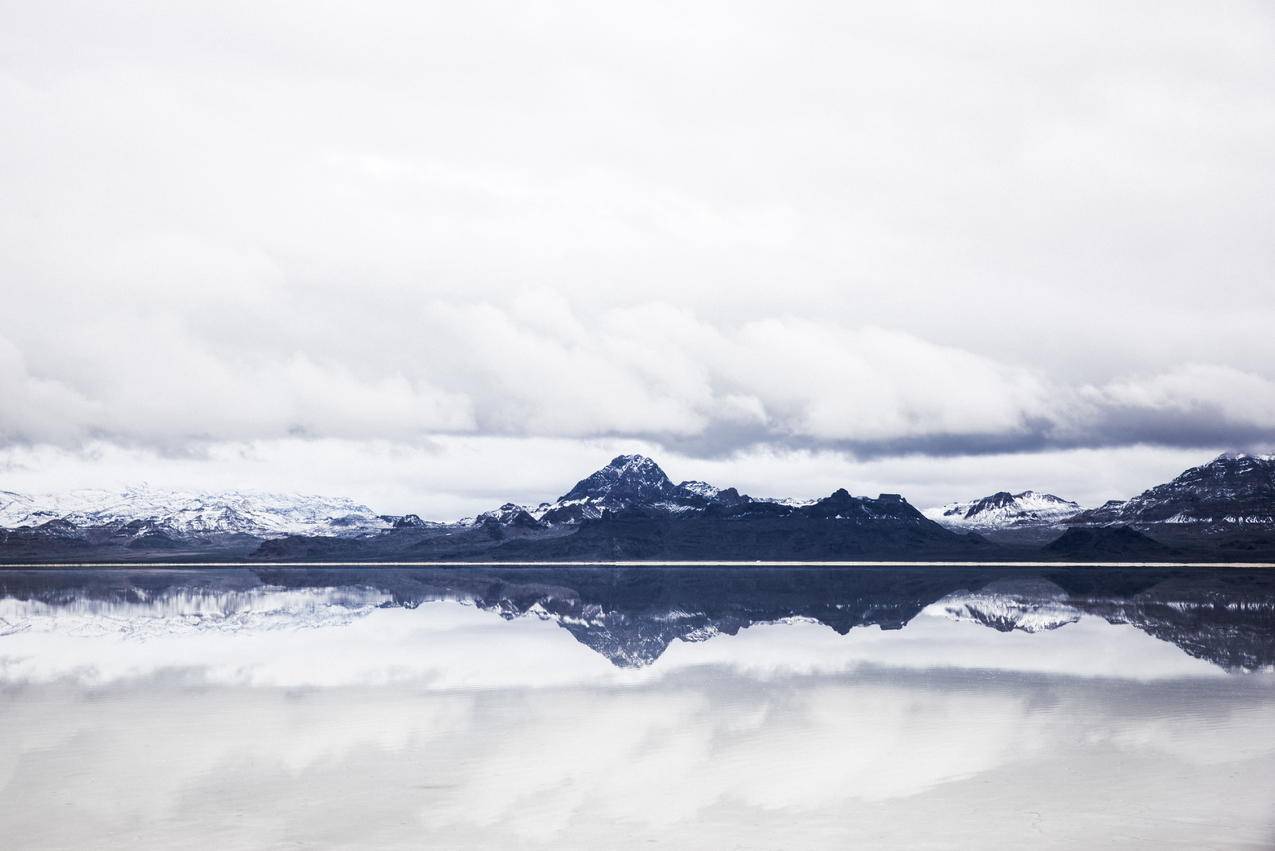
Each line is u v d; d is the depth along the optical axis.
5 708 47.19
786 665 59.53
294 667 60.47
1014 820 29.36
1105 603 110.81
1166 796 31.56
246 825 29.23
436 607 113.19
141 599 133.00
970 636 75.62
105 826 29.19
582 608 108.94
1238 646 68.12
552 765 35.66
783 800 31.42
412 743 39.12
